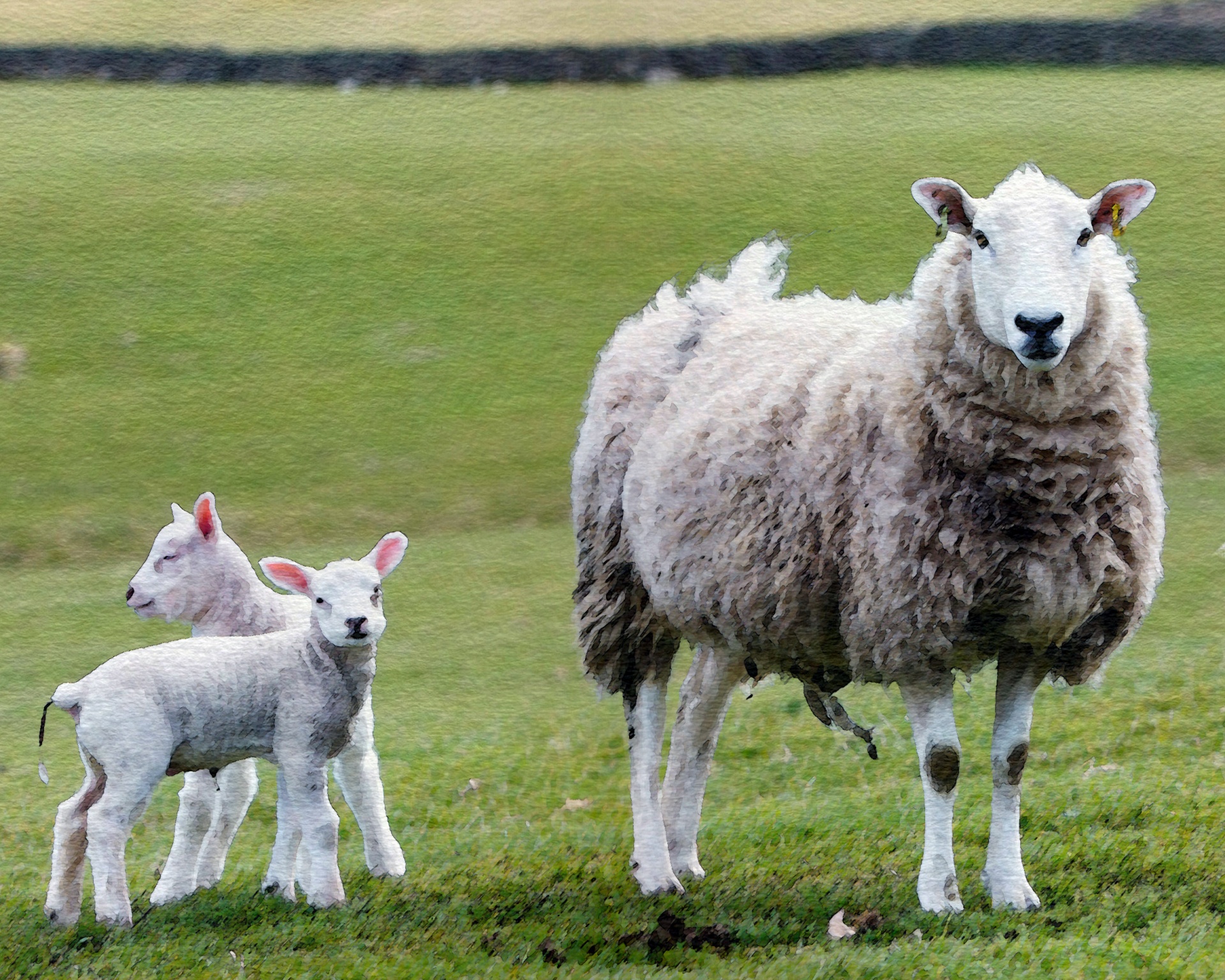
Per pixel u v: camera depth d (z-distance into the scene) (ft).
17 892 30.04
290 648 26.35
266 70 110.22
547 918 26.22
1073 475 24.07
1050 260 23.62
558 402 73.67
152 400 75.05
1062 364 24.00
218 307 84.17
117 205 94.12
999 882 25.45
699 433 27.76
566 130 102.06
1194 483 60.08
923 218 87.40
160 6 117.91
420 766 40.40
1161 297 76.95
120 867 25.39
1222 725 37.04
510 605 54.85
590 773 39.24
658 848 28.50
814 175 92.99
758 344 28.50
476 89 107.34
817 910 25.80
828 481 25.67
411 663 50.19
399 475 67.67
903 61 105.29
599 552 30.19
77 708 25.62
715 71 106.22
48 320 82.69
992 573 24.25
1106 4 106.83
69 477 68.13
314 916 25.80
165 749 25.50
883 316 27.27
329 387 75.92
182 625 54.90
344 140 102.68
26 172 98.07
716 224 89.45
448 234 91.04
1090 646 25.72
